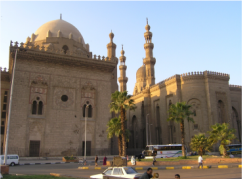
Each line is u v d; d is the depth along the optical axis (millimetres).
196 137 41438
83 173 23016
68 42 55312
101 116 50500
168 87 61375
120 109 38500
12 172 23297
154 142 65312
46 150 43875
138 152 72625
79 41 59094
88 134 48625
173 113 39156
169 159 36094
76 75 50031
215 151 52344
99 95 51469
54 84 47438
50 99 46438
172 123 59406
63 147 45312
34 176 16828
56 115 46250
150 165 30719
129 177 14188
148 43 76750
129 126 80875
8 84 57062
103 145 49219
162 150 44594
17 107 43312
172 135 58938
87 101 50094
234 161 31422
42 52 46469
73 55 49250
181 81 58000
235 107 64688
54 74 47875
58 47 54156
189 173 22156
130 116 81125
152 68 75375
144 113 71375
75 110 48219
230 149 49500
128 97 38406
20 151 41812
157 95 66500
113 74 66125
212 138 35000
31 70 45969
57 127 45781
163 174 21781
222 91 57344
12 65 46375
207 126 53969
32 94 45219
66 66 49344
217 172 22172
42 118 44906
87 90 50531
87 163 37656
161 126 63094
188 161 32438
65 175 18484
